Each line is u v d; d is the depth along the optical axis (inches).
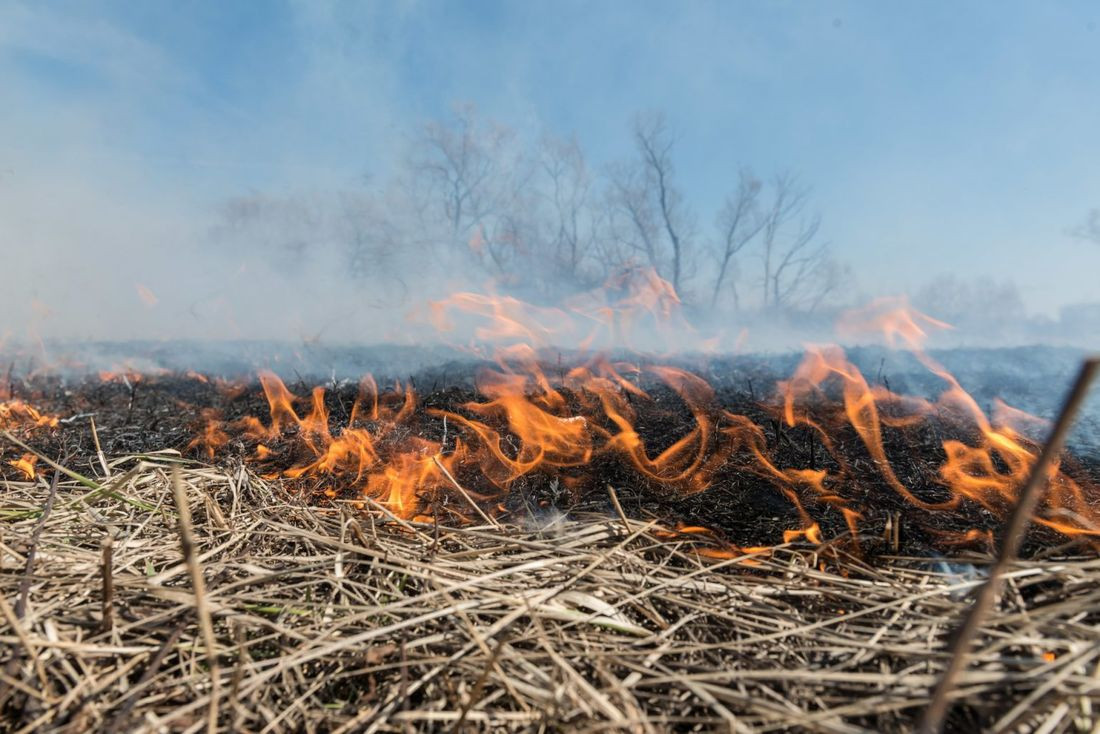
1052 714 52.4
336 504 109.0
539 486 123.4
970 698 54.8
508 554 86.8
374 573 80.2
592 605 71.6
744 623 69.5
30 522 91.0
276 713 58.9
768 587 76.6
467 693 59.2
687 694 59.3
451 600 72.3
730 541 94.2
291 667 63.1
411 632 68.2
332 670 63.9
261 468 138.8
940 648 62.1
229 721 56.2
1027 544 89.4
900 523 99.0
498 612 70.1
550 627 68.9
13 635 62.4
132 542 85.2
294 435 163.6
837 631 67.8
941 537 93.3
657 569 81.7
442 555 85.3
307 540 87.8
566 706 57.1
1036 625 62.1
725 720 54.7
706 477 126.4
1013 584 69.8
